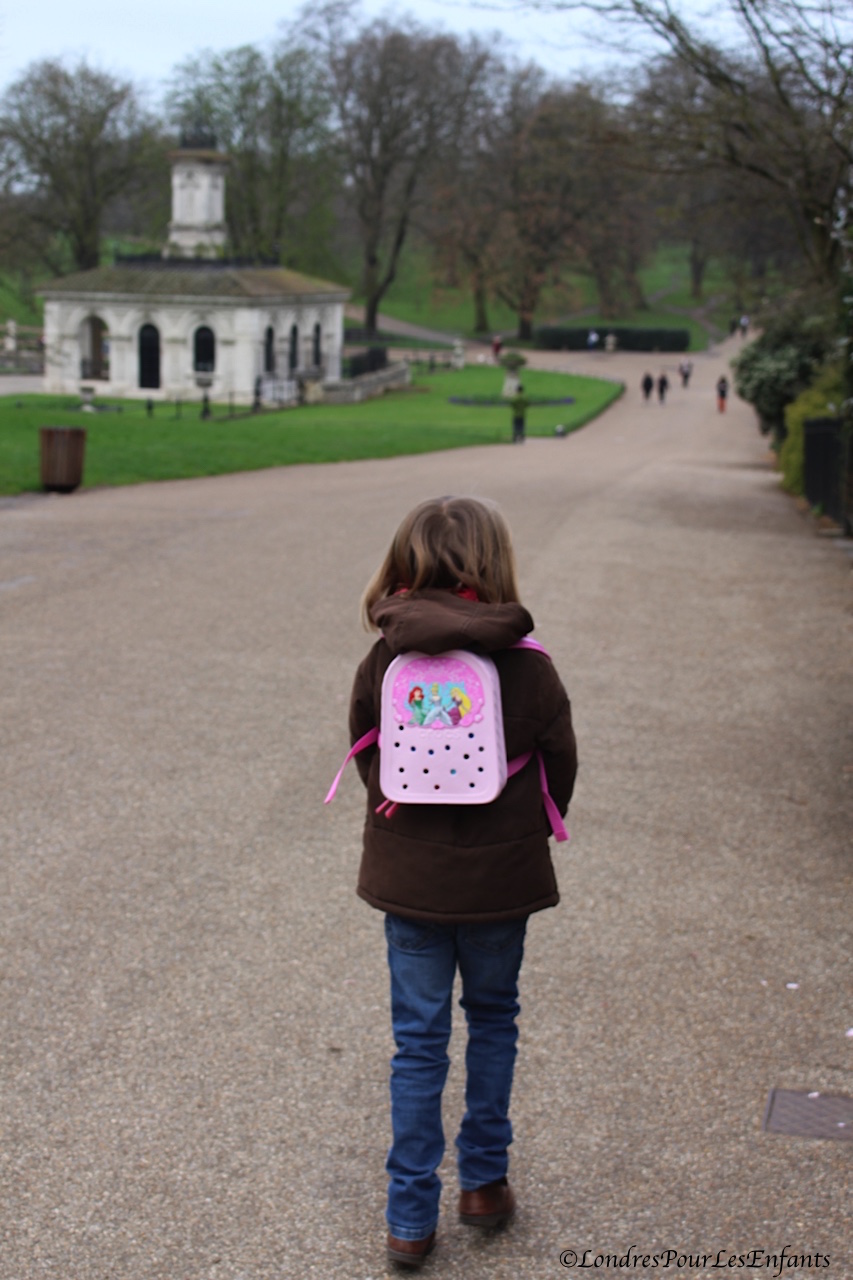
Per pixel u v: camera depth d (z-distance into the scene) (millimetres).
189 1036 4059
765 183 18172
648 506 19047
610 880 5375
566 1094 3797
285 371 60781
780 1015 4266
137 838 5633
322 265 78250
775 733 7438
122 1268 3025
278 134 72000
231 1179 3369
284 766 6621
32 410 35938
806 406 22469
